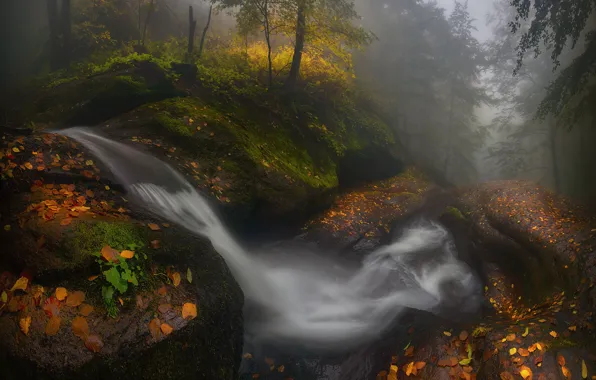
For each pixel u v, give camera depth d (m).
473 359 4.66
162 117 7.87
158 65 9.38
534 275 7.30
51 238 3.58
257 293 6.27
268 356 5.24
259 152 8.55
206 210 6.54
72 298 3.24
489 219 10.26
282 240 8.65
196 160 7.44
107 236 3.79
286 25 11.38
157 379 3.32
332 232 9.33
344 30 11.45
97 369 3.00
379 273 8.22
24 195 4.27
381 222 10.66
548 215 9.12
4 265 3.42
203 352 3.78
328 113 13.27
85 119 8.54
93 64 11.16
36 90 10.65
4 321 2.99
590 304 5.19
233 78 10.55
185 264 4.21
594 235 6.96
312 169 10.23
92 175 5.20
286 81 12.09
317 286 7.34
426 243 10.09
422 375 4.62
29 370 2.83
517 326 4.99
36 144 5.10
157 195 5.86
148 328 3.38
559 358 4.23
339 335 5.92
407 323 6.06
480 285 8.05
